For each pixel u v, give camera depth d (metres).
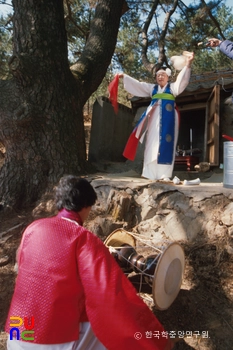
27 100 4.38
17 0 4.61
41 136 4.57
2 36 10.05
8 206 4.33
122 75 4.11
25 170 4.57
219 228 3.19
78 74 5.29
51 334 1.32
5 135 4.48
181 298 2.71
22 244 1.53
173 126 4.01
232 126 6.42
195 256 3.10
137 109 7.85
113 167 6.69
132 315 1.28
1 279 3.16
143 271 2.46
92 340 1.45
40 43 4.50
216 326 2.45
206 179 5.41
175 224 3.46
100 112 7.14
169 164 4.01
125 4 7.25
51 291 1.34
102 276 1.30
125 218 3.69
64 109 4.72
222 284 2.80
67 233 1.44
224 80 6.62
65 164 4.62
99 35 5.76
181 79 3.89
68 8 9.57
